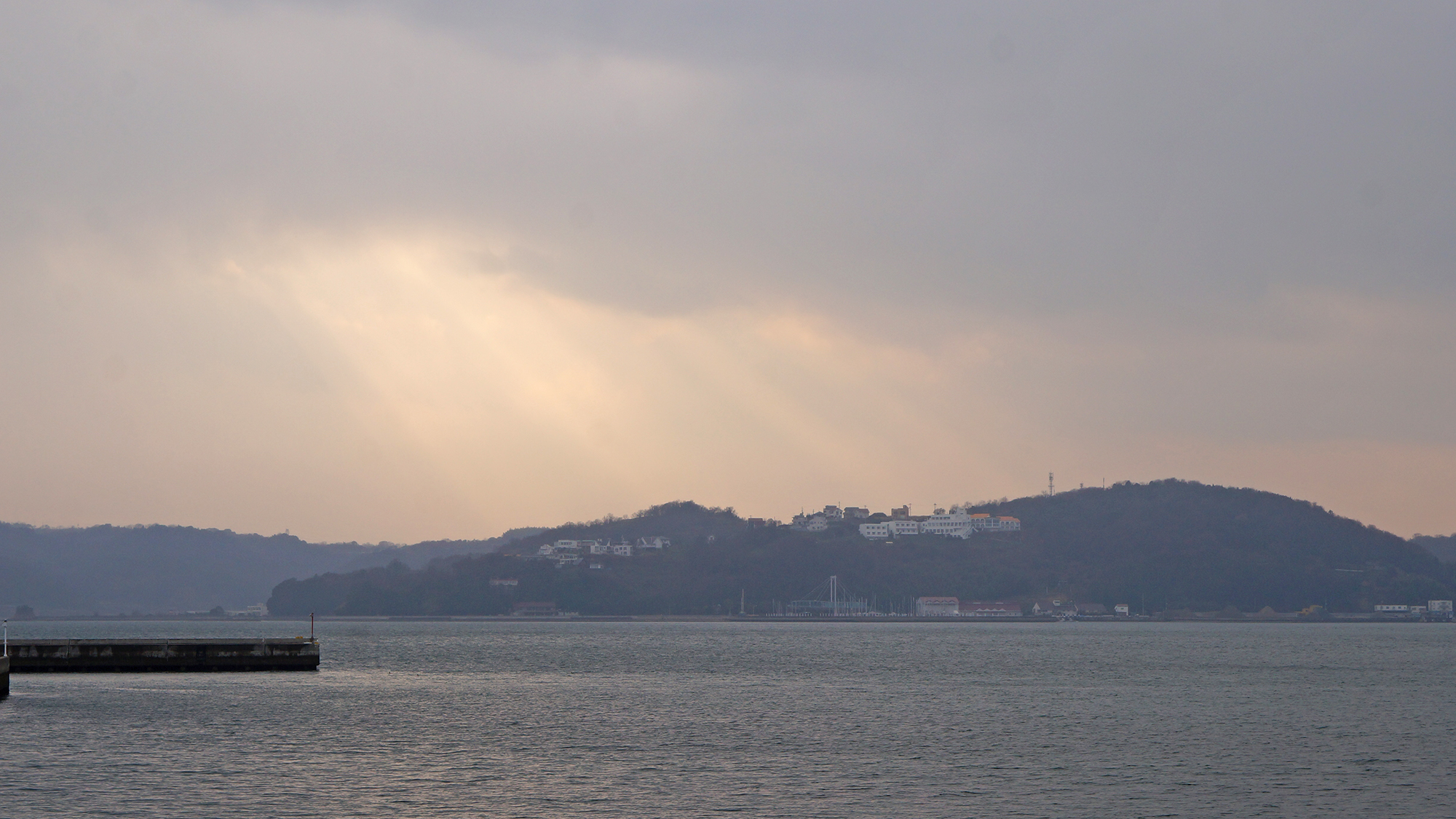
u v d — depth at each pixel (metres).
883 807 73.50
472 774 83.19
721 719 115.94
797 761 89.62
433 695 139.50
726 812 71.81
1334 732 108.44
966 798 76.31
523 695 140.88
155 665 155.75
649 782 80.88
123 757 86.19
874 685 160.50
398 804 73.06
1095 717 119.44
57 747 89.69
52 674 148.88
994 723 113.94
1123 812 72.81
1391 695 147.25
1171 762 90.00
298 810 71.00
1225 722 115.44
